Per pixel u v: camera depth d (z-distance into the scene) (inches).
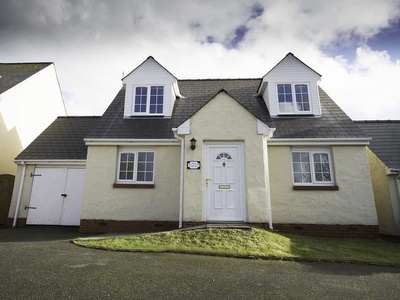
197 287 141.2
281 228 320.2
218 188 311.0
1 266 166.2
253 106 424.2
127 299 122.6
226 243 230.5
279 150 345.4
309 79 404.8
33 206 394.9
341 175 329.4
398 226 341.7
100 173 346.6
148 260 188.4
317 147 347.6
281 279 159.9
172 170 347.6
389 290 147.5
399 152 375.6
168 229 330.0
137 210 336.5
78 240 251.8
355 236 311.6
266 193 299.0
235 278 157.9
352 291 144.5
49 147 423.5
